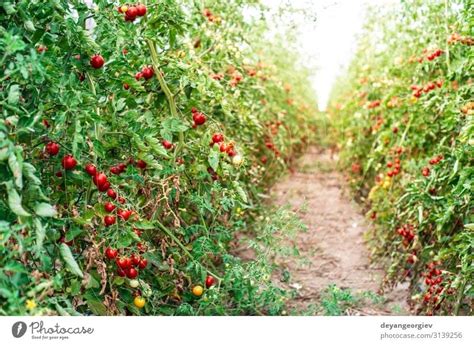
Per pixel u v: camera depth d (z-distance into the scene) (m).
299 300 2.71
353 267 3.19
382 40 4.16
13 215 1.45
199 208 2.20
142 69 2.09
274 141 3.99
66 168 1.67
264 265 2.25
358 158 4.79
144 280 2.10
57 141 1.65
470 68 2.33
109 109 1.85
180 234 2.30
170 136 1.96
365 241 3.53
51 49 1.67
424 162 2.76
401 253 2.92
